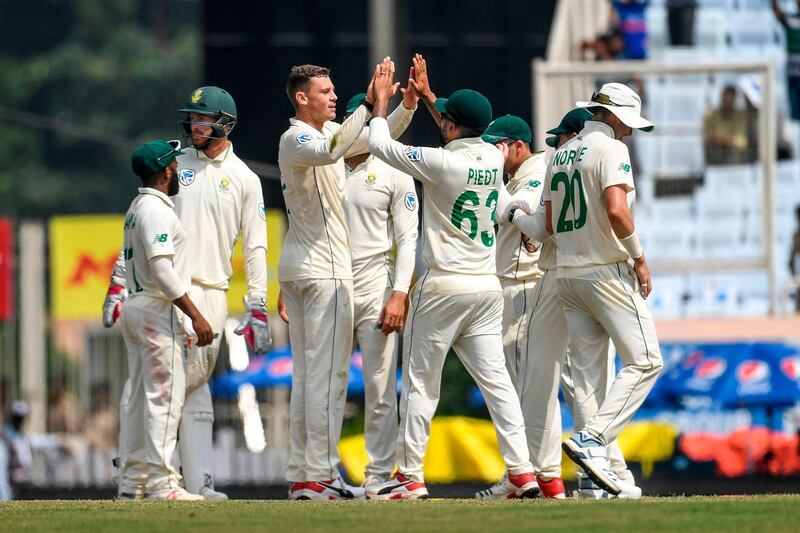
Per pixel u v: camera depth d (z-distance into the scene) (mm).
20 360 66000
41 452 62969
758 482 52125
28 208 132750
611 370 31609
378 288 31062
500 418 29938
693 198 57125
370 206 30859
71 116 137000
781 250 57531
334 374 30500
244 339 32500
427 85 30172
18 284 69062
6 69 138500
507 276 31938
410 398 29984
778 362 53156
